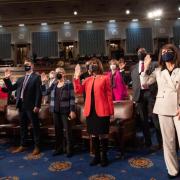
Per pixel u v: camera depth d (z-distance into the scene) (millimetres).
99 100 3590
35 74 4418
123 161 3875
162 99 3064
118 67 5742
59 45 18766
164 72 3080
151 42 18516
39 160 4094
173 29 18391
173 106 2994
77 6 14766
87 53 18641
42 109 5051
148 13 17016
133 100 4406
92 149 4227
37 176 3506
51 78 4902
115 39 18500
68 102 4125
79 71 4129
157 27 18422
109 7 15266
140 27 18500
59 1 13523
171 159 3182
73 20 17891
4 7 14344
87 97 3697
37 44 18781
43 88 4723
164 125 3098
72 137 4359
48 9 15219
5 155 4414
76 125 4672
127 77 5969
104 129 3627
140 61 4312
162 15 17562
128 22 18484
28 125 4832
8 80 4539
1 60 17625
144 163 3752
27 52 18812
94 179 3314
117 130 4078
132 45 18516
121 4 14609
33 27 18656
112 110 3662
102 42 18609
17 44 18750
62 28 18656
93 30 18625
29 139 4945
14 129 4812
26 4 13867
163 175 3316
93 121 3646
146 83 4117
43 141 4977
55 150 4348
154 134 5199
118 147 4457
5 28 18688
